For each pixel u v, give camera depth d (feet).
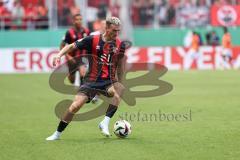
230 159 109.81
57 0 391.65
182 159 110.42
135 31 389.80
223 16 387.55
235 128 146.72
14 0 379.14
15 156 114.93
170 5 398.62
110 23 129.39
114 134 139.23
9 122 162.50
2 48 349.61
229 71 348.18
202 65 365.20
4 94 238.07
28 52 350.64
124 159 111.14
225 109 185.57
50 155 115.24
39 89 256.32
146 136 136.05
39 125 156.46
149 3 403.54
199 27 389.80
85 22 369.30
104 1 403.54
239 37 389.80
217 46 366.84
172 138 133.08
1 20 378.73
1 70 350.64
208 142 127.65
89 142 128.47
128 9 389.39
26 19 380.58
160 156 113.29
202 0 401.90
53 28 381.40
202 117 167.63
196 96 223.71
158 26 398.21
